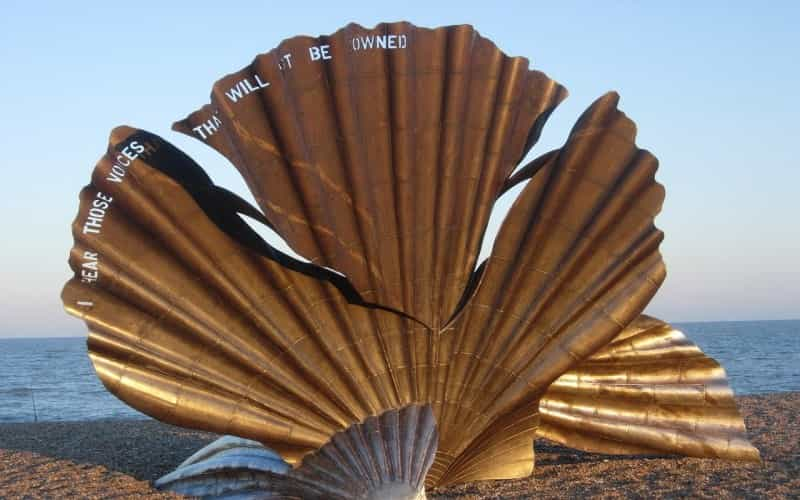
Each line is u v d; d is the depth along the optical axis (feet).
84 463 32.19
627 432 30.09
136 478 29.43
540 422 30.48
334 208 26.05
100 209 25.49
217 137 25.64
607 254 26.63
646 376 30.35
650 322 29.99
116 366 24.26
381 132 26.84
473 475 27.84
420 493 23.84
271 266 25.94
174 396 24.52
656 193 27.02
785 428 37.11
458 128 27.07
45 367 194.18
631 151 27.55
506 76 27.73
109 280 25.02
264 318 25.55
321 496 24.73
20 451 35.14
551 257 26.61
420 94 27.14
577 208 26.96
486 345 26.02
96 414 81.97
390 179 26.53
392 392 25.46
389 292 25.73
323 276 25.96
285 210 25.44
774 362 148.15
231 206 26.35
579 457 32.17
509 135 27.17
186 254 25.67
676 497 25.58
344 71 27.04
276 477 25.55
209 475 26.91
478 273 26.86
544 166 27.50
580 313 26.30
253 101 26.50
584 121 27.89
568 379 30.17
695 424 30.12
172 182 26.03
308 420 25.05
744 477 27.91
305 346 25.49
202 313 25.31
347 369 25.35
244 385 25.05
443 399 25.73
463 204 26.61
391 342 25.70
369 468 24.00
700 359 30.27
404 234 26.20
